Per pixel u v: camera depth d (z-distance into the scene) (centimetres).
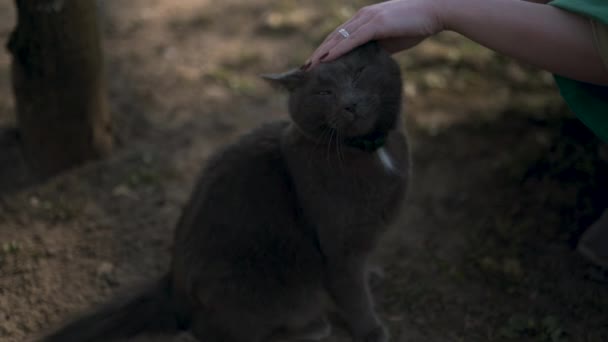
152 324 107
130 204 131
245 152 106
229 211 104
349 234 102
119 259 121
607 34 90
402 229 127
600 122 100
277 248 104
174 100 154
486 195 131
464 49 168
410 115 149
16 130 142
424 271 120
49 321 111
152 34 175
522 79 159
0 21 180
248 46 170
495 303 114
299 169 102
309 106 98
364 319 108
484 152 140
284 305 107
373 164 100
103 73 135
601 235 117
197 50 169
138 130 147
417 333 111
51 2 122
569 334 109
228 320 106
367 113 96
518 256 121
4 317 111
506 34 94
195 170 138
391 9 95
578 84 100
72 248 123
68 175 136
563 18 92
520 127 144
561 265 118
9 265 119
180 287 107
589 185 129
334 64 96
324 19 179
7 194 132
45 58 126
